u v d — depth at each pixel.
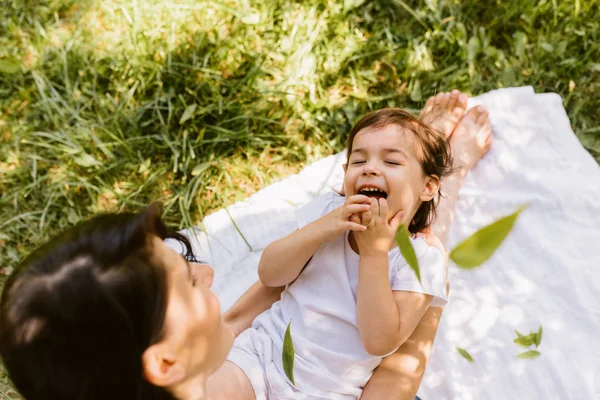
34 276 0.76
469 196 1.85
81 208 2.05
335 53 2.24
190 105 2.14
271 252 1.46
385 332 1.32
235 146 2.11
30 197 2.08
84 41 2.29
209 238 1.92
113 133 2.12
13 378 0.79
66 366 0.77
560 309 1.61
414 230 1.59
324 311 1.42
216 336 0.95
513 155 1.89
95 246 0.78
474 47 2.18
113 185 2.09
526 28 2.23
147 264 0.80
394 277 1.40
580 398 1.46
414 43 2.23
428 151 1.46
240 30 2.29
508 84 2.13
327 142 2.12
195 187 2.00
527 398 1.50
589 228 1.71
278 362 1.42
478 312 1.66
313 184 1.97
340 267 1.43
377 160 1.40
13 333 0.76
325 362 1.40
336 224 1.34
